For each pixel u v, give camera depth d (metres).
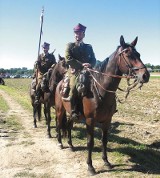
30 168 3.53
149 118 6.93
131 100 10.38
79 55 3.51
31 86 5.70
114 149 4.08
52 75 4.67
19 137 4.85
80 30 3.46
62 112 4.14
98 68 3.22
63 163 3.62
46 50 5.08
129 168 3.39
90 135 3.26
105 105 3.12
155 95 12.07
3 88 18.94
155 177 3.11
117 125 5.92
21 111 7.85
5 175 3.34
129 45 2.97
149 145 4.73
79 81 3.30
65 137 4.18
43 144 4.40
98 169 3.37
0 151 4.12
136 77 2.85
